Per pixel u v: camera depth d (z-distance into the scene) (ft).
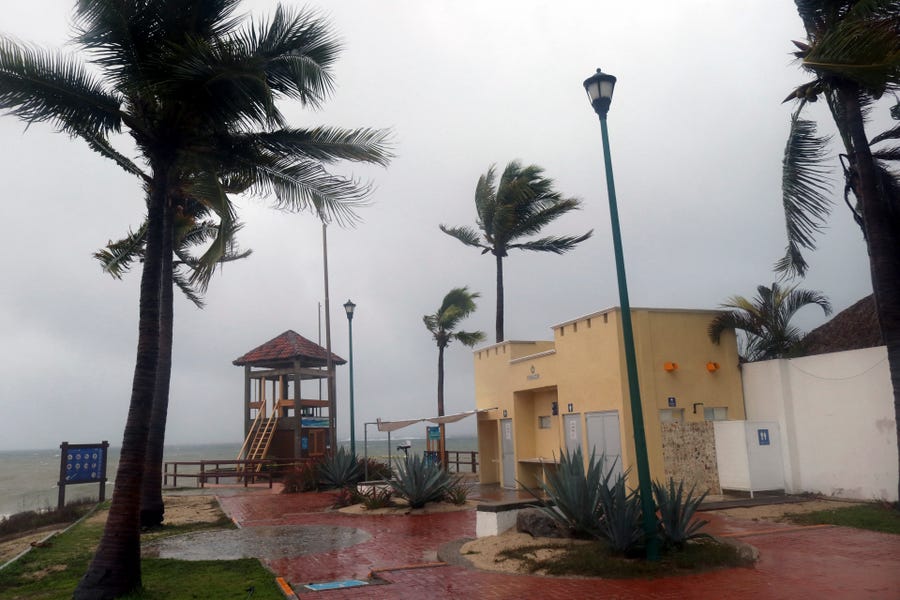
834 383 49.34
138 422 29.32
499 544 34.63
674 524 30.96
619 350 52.65
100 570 27.22
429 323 100.01
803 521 40.01
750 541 34.14
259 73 29.89
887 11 37.09
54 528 56.08
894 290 40.60
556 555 30.91
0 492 123.75
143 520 49.29
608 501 31.17
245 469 86.99
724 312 56.85
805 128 44.57
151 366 30.17
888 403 45.52
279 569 32.71
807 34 43.47
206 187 47.09
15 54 28.78
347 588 27.45
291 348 105.50
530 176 88.38
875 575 26.22
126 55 30.76
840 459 48.57
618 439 52.37
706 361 55.67
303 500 67.97
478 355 79.36
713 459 53.83
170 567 33.06
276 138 35.58
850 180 45.68
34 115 30.63
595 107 33.58
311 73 32.09
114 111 31.40
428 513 53.52
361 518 52.70
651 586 26.00
